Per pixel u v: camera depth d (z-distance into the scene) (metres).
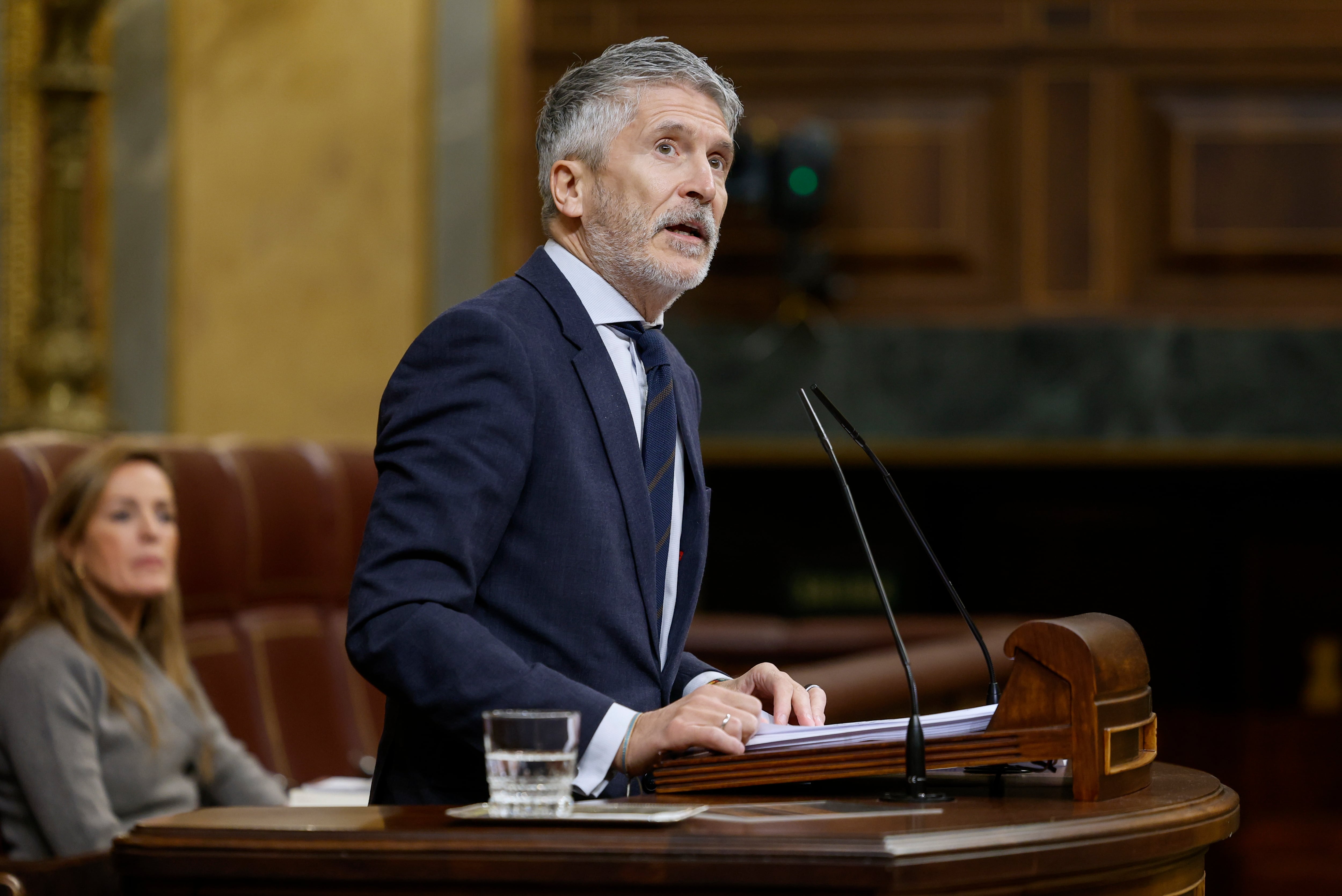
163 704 10.47
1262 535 22.95
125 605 10.60
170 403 19.05
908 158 20.17
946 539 22.91
